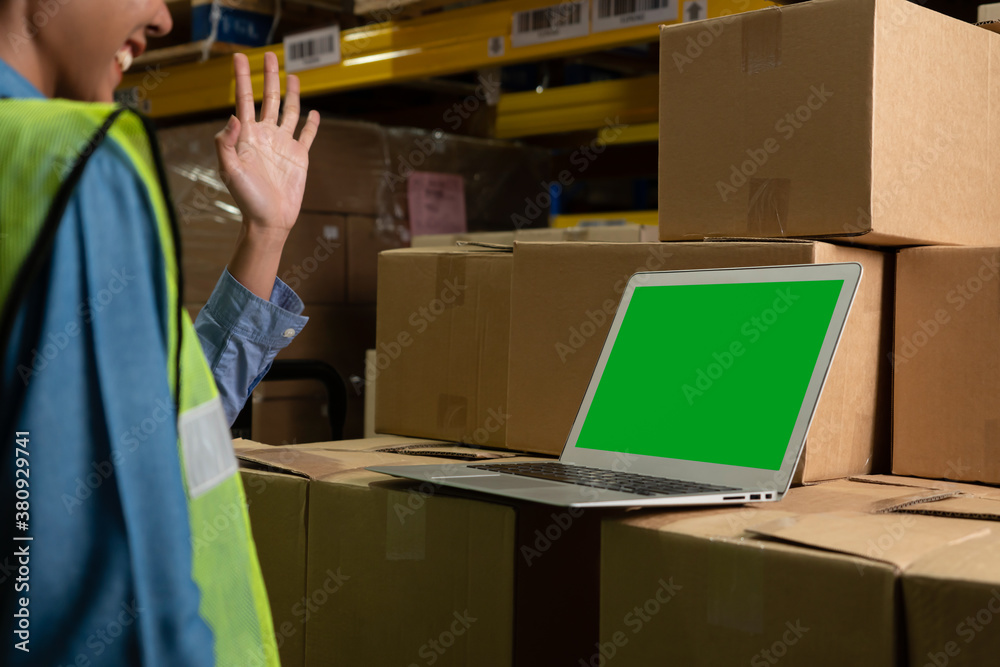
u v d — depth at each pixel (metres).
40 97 0.60
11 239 0.53
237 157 0.91
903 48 1.08
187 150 2.13
